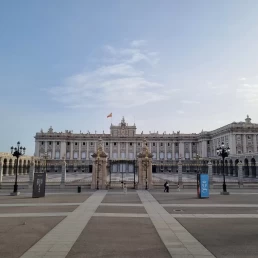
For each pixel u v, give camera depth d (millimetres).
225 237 14156
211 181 43250
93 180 41406
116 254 11562
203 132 134375
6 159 85812
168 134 141750
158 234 14789
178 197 31484
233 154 95750
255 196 32969
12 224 17156
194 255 11453
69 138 139500
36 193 31141
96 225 16906
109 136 140125
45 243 13148
